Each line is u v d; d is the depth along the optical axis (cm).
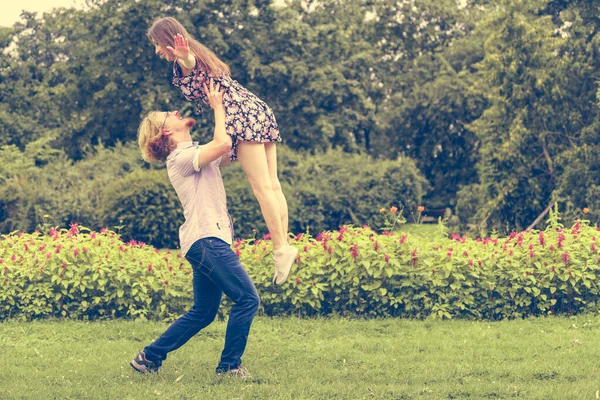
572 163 1969
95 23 3023
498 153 2091
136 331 816
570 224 1911
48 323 866
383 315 885
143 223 1981
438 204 3538
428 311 879
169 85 2916
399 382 570
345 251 899
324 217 2344
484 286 877
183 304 892
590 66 2050
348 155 2672
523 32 2055
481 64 2159
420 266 891
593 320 838
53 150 2712
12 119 3450
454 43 3616
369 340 746
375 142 3700
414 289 887
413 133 3547
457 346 714
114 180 2234
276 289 888
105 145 3164
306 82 3058
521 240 936
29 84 3631
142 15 2920
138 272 900
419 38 3744
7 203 2112
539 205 2077
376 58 3656
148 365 591
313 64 3080
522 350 688
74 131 3200
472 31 3656
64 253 910
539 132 2066
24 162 2441
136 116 3041
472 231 2119
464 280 884
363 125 3372
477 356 666
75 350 719
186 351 693
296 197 2331
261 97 3045
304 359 659
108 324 853
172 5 2973
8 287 895
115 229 1998
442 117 3422
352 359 654
